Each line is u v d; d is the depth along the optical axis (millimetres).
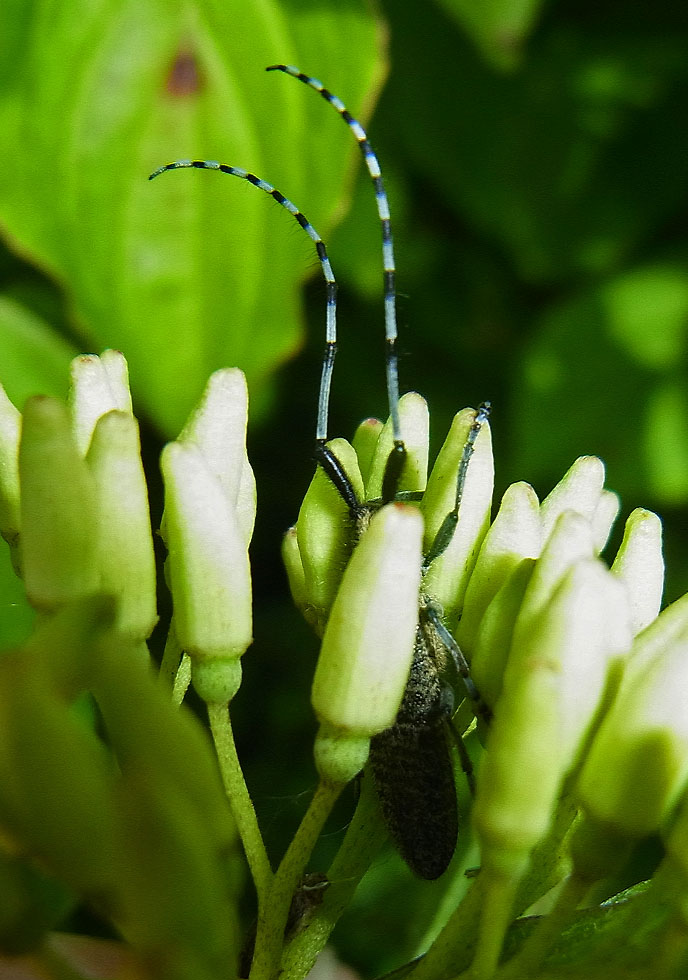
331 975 114
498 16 131
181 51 115
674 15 158
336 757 90
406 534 88
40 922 81
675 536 145
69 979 81
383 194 104
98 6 114
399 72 152
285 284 116
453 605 99
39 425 87
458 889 105
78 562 88
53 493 87
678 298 146
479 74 153
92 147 115
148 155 115
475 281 163
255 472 154
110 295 116
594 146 156
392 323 102
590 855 86
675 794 86
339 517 99
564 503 98
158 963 81
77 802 80
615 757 86
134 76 115
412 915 115
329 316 105
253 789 139
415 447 101
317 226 116
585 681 86
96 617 83
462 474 99
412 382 161
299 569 101
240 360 117
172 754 83
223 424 96
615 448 143
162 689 83
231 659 92
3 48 115
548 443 144
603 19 158
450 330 162
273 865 124
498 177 156
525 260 156
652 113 156
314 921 93
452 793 97
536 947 86
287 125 116
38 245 116
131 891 81
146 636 93
